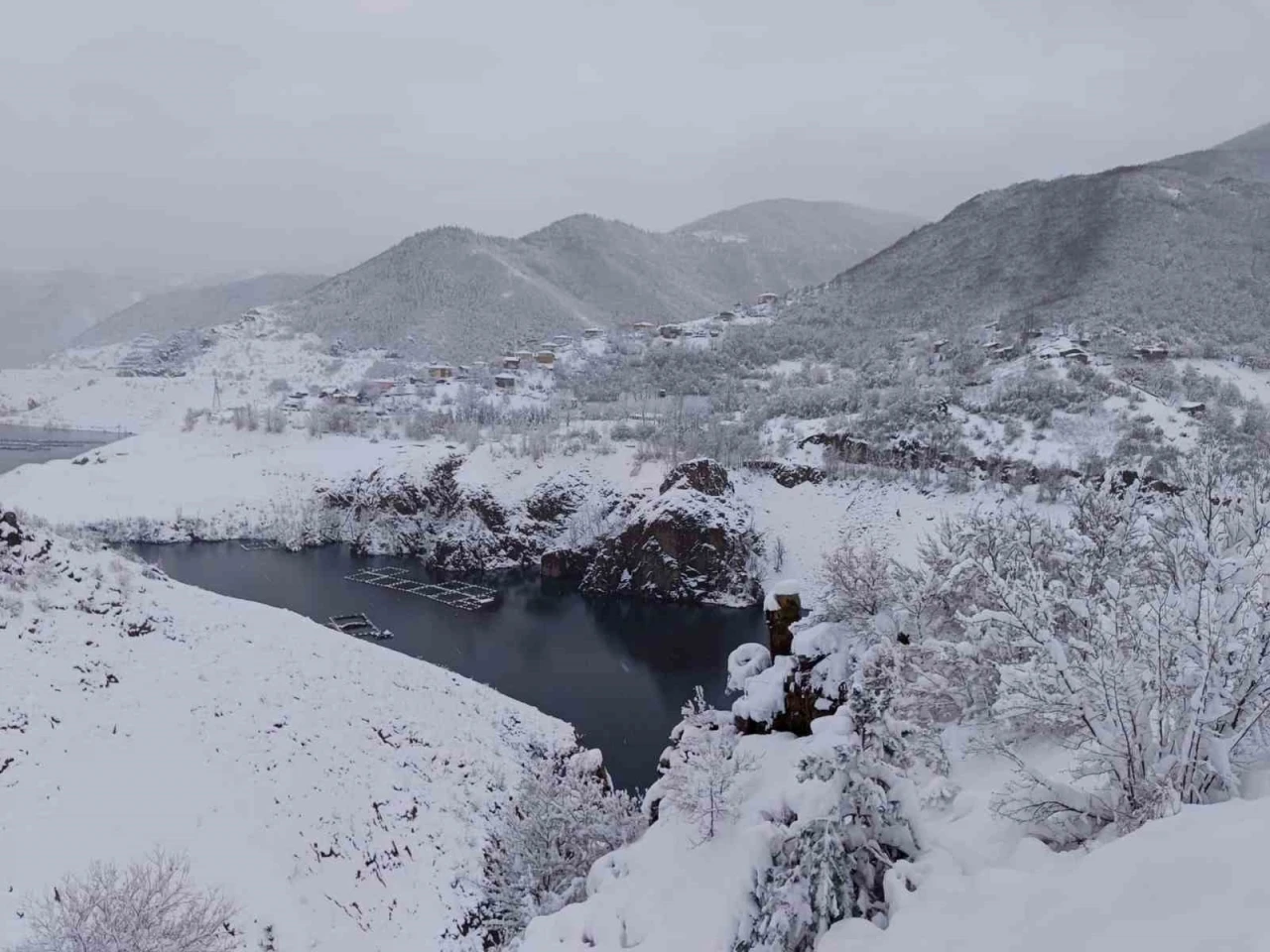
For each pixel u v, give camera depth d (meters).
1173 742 8.39
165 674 27.33
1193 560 9.52
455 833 27.62
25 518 32.00
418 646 71.12
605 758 49.19
